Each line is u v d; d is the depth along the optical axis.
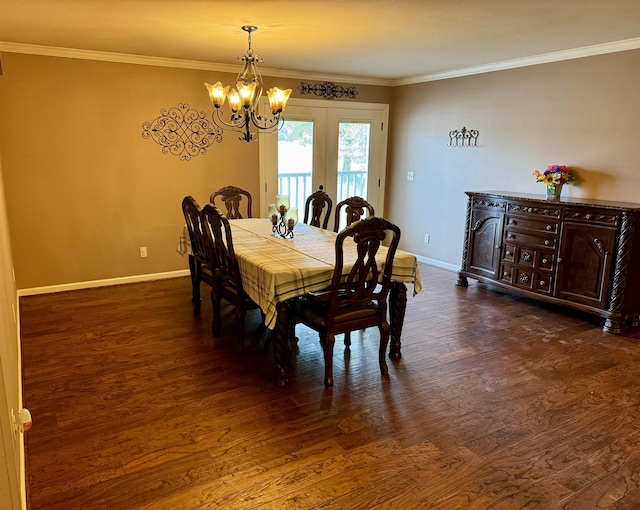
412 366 3.22
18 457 1.91
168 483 2.07
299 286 2.81
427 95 5.90
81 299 4.50
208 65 5.07
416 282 3.23
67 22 3.34
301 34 3.66
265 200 5.78
